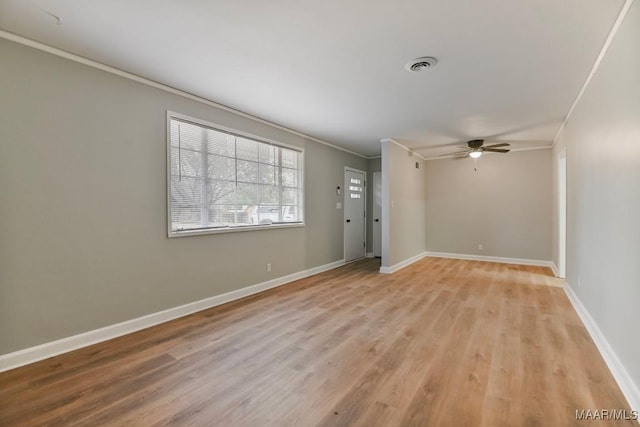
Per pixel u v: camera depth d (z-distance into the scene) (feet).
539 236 20.13
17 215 7.38
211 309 11.53
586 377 6.88
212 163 11.86
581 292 10.78
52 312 7.91
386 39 7.38
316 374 7.09
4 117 7.18
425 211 23.82
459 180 22.70
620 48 6.61
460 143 18.69
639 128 5.71
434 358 7.80
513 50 7.83
